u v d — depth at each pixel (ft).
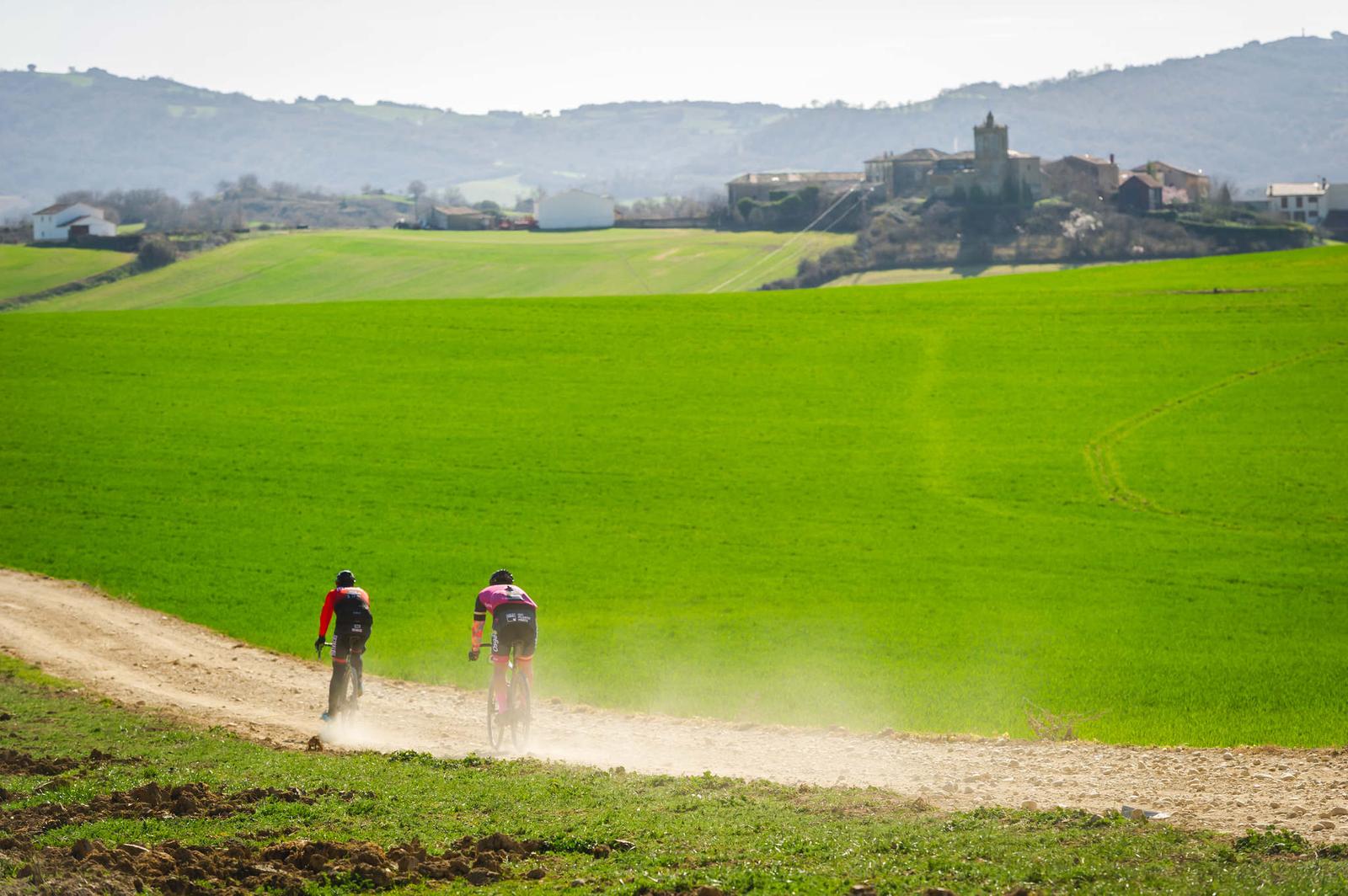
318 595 430.61
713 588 451.12
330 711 220.84
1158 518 552.82
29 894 109.50
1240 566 478.18
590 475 634.43
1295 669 338.95
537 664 345.31
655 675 332.19
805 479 627.87
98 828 138.82
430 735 230.27
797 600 434.30
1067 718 278.05
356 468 642.63
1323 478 601.21
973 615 411.13
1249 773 185.37
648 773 189.98
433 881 122.11
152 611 401.08
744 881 118.32
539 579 463.83
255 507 573.74
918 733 235.20
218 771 175.94
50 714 232.12
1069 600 433.07
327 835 138.72
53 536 520.01
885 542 522.06
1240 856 126.62
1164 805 159.84
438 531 536.01
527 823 145.48
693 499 591.78
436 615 404.57
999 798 168.45
